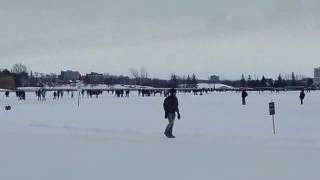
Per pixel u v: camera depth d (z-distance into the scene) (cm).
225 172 1178
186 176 1129
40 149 1645
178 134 2122
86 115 3472
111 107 4603
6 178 1111
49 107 4675
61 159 1405
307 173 1160
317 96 8456
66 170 1216
